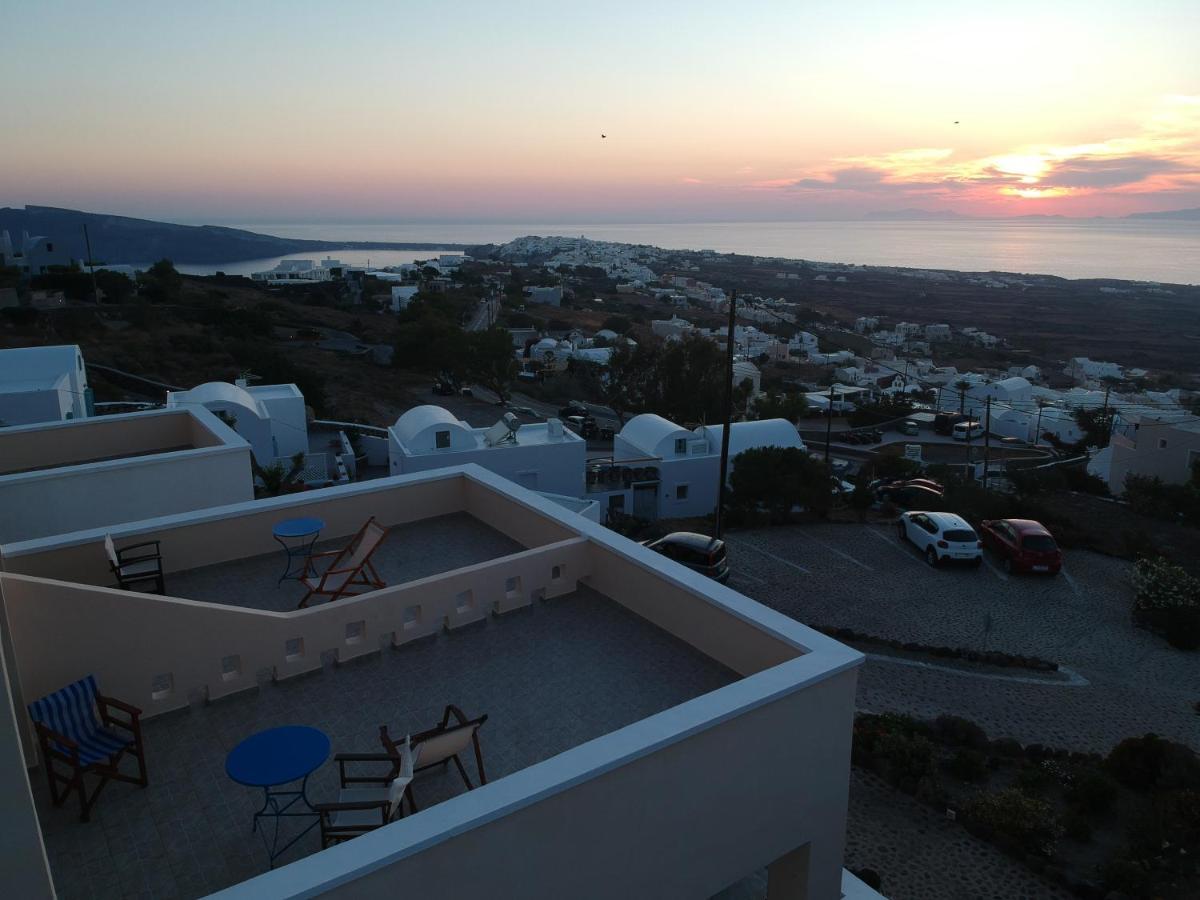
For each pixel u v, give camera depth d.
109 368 41.12
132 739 5.39
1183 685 14.91
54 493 8.64
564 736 5.42
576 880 4.00
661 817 4.30
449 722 5.57
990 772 12.15
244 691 5.95
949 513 22.28
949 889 9.78
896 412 55.09
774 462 24.61
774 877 5.54
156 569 7.12
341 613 6.23
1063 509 27.14
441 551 8.35
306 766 4.37
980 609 17.88
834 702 5.06
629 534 23.00
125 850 4.46
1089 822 11.07
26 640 5.20
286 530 7.55
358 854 3.32
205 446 11.14
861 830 10.85
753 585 18.81
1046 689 14.62
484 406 51.12
